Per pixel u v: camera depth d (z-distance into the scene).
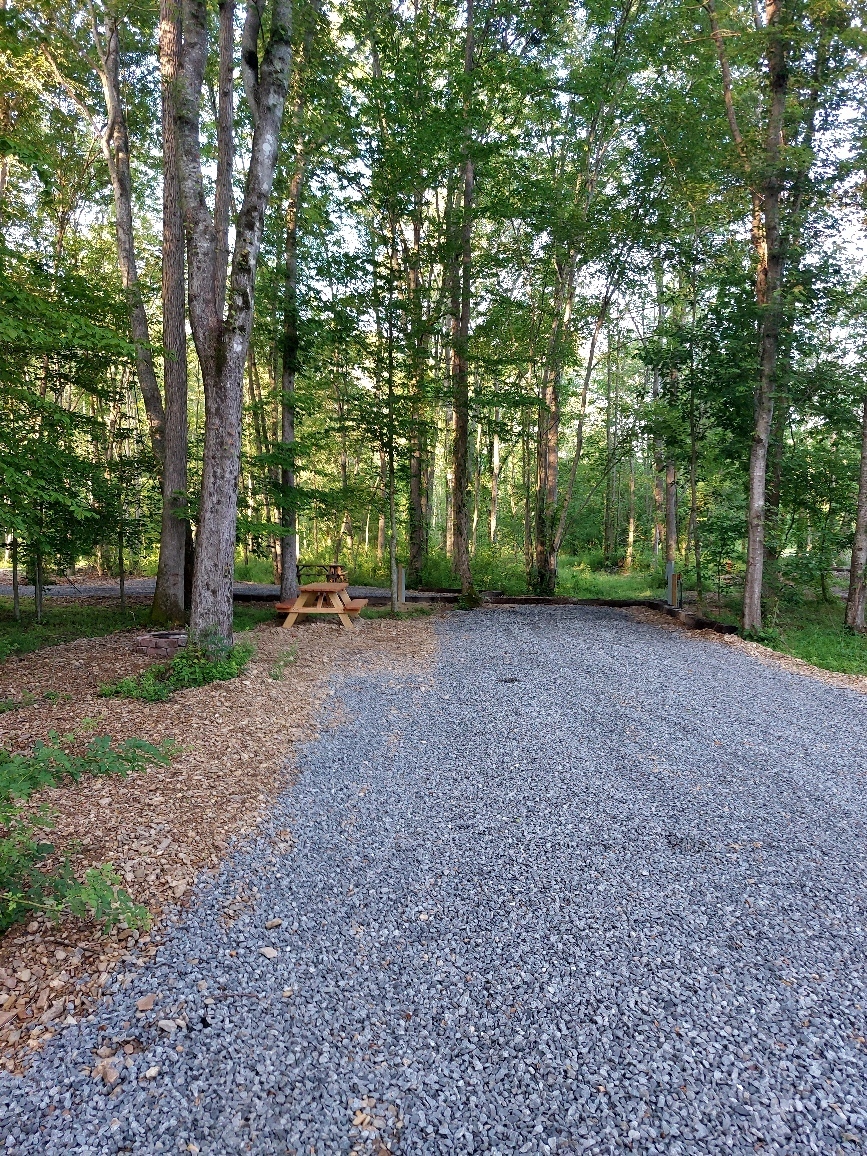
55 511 9.33
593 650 8.36
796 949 2.79
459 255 12.13
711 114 11.18
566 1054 2.22
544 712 5.74
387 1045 2.24
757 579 9.73
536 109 13.57
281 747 4.91
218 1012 2.36
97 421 9.21
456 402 12.21
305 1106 2.00
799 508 13.48
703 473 14.10
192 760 4.60
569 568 23.38
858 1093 2.10
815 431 12.46
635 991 2.52
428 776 4.43
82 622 10.27
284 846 3.52
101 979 2.50
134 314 9.97
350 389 15.05
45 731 5.00
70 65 11.44
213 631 7.05
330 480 21.38
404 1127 1.95
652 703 6.05
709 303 11.40
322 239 13.88
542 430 15.59
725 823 3.85
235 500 7.21
